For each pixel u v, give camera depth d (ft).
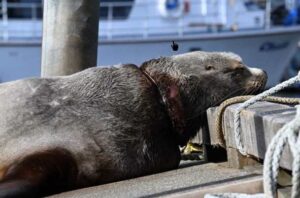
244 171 13.07
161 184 13.03
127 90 14.30
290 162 11.49
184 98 14.64
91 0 17.21
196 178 13.08
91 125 13.88
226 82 14.84
